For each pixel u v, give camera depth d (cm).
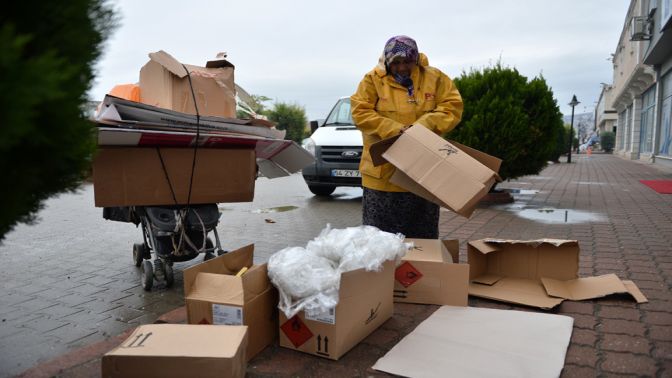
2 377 233
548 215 686
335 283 237
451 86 342
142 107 312
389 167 340
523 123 755
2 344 273
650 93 2273
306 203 862
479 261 363
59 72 116
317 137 903
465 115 778
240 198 354
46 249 502
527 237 532
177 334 214
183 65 359
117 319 310
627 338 261
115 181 313
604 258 431
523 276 360
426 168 293
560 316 287
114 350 200
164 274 369
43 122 122
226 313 239
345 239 272
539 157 801
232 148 349
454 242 360
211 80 360
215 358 193
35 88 105
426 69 339
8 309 329
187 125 331
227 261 282
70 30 134
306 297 239
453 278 308
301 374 229
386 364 233
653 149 2044
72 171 143
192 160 335
